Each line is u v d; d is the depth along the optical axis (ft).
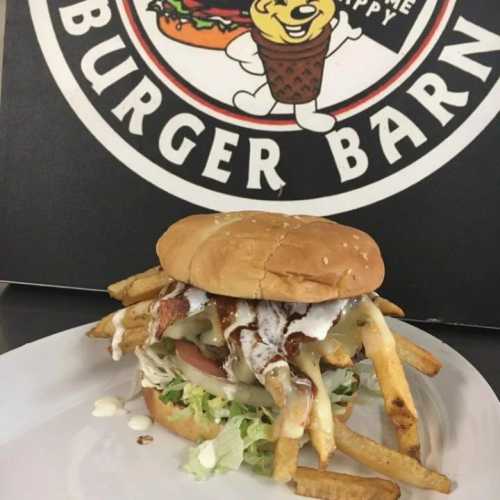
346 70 1.33
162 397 0.99
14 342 1.21
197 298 0.95
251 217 1.01
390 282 1.34
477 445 0.91
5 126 1.39
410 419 0.89
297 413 0.84
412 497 0.85
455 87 1.31
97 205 1.39
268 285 0.87
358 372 1.10
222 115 1.36
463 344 1.30
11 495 0.85
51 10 1.38
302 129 1.35
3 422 1.00
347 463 0.94
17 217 1.41
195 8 1.34
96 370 1.15
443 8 1.30
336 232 0.96
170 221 1.38
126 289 1.12
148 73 1.36
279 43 1.33
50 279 1.42
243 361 0.91
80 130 1.38
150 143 1.37
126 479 0.89
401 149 1.33
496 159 1.30
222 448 0.90
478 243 1.32
